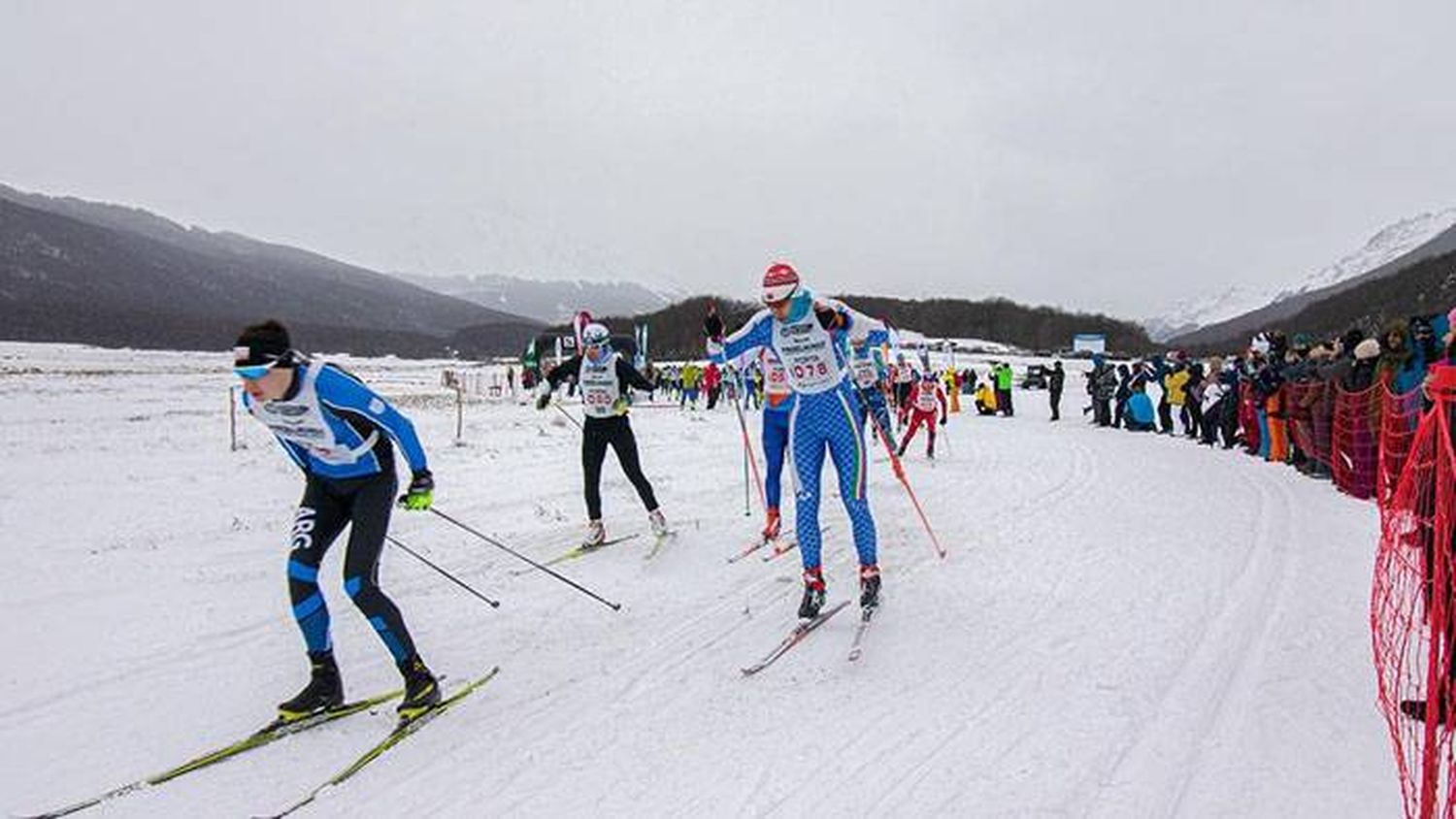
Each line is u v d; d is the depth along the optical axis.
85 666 4.33
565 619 5.02
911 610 5.08
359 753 3.46
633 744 3.50
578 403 28.89
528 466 11.50
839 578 5.82
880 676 4.12
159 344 87.94
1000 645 4.48
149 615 5.08
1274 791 2.98
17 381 28.77
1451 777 2.59
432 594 5.49
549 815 2.99
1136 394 19.08
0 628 4.86
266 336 3.47
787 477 10.09
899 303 98.50
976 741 3.43
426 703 3.71
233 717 3.79
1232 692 3.80
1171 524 7.37
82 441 14.08
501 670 4.28
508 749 3.47
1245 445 13.84
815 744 3.46
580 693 4.01
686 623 4.96
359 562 3.71
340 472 3.80
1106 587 5.45
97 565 6.20
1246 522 7.43
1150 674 4.04
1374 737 3.30
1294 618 4.72
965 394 35.50
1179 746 3.33
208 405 22.41
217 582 5.77
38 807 3.06
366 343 107.81
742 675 4.18
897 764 3.28
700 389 33.22
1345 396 9.22
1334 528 7.14
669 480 10.14
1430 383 2.75
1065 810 2.92
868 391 9.22
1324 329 83.88
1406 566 3.06
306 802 3.09
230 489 9.51
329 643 3.80
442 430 17.12
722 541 6.93
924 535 7.06
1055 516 7.78
